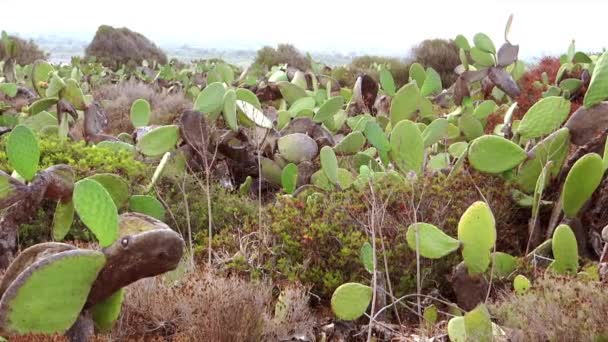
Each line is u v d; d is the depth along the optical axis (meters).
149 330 3.18
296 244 4.21
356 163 5.89
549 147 4.75
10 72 13.81
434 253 3.69
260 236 4.31
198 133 5.39
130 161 5.36
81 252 2.70
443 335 3.35
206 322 3.06
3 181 3.15
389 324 3.65
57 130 7.21
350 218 4.37
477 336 3.08
